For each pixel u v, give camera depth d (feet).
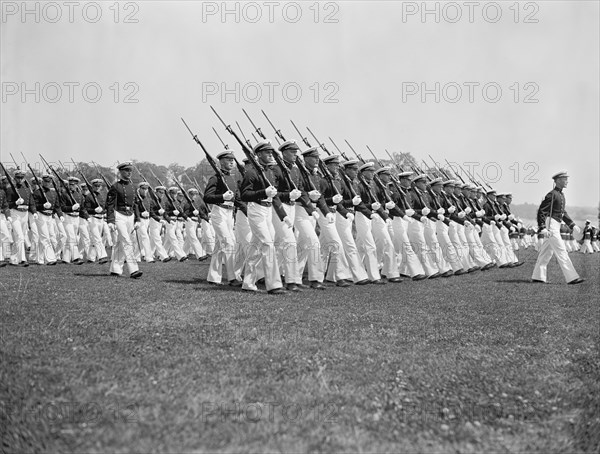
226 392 21.80
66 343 26.55
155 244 82.53
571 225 60.08
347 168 59.21
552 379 25.09
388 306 41.29
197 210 82.33
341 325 33.55
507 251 80.07
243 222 51.78
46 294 40.24
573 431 20.17
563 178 58.90
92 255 77.61
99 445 17.87
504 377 24.97
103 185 79.41
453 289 52.13
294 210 50.06
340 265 53.83
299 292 47.09
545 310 41.39
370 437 19.08
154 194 81.46
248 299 41.60
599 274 68.64
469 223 74.13
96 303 37.47
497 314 39.37
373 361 26.27
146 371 23.57
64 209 76.69
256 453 17.81
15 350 24.72
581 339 32.35
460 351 28.91
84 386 21.68
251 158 46.21
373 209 58.34
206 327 31.37
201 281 54.03
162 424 19.11
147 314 34.50
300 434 18.99
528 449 18.92
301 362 25.40
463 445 18.99
